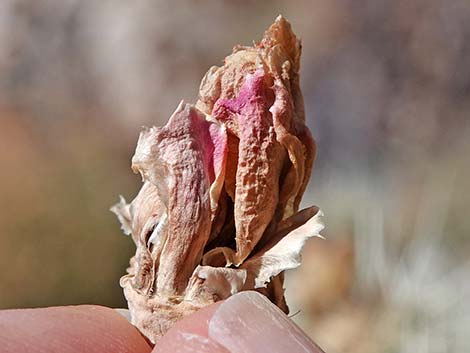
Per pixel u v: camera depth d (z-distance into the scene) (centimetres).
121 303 23
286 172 8
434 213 21
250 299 8
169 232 8
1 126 26
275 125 7
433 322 18
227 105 8
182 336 8
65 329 10
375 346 18
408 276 19
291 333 8
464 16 25
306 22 27
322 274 19
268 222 8
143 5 28
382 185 22
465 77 25
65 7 29
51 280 23
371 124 24
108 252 23
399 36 26
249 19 28
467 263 19
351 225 20
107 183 25
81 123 27
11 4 30
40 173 25
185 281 8
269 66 8
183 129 8
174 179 8
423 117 24
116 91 28
